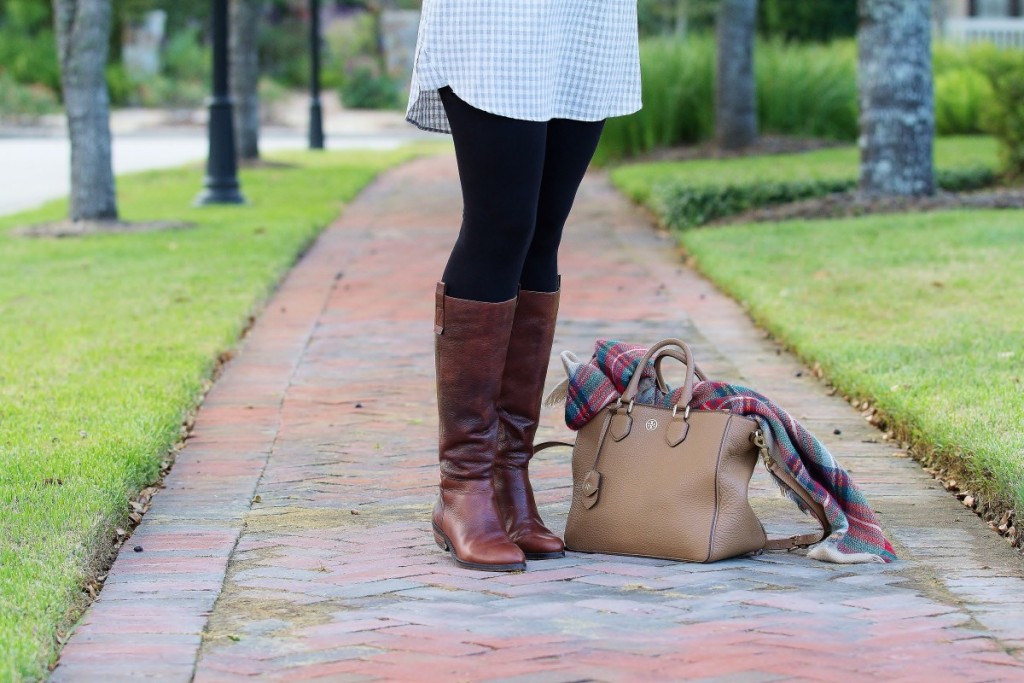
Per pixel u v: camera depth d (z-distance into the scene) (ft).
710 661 8.48
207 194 42.32
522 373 10.66
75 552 10.19
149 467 13.12
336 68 150.10
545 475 13.41
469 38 9.32
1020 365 16.35
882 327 19.51
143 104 129.59
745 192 36.37
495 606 9.52
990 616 9.24
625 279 26.94
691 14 113.09
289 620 9.34
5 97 110.73
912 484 12.89
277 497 12.69
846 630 8.99
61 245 31.50
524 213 9.69
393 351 20.21
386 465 13.88
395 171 59.77
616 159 61.05
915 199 34.27
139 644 8.89
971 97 61.36
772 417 10.43
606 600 9.61
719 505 10.40
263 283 25.44
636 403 10.87
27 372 17.22
